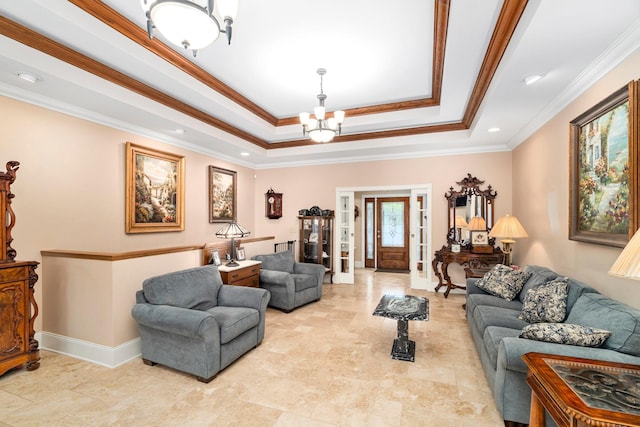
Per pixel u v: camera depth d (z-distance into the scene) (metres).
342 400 2.22
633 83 1.97
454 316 4.13
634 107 1.96
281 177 6.66
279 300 4.34
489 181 5.11
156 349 2.68
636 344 1.66
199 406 2.15
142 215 4.12
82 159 3.43
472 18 2.18
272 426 1.94
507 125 3.98
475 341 3.09
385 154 5.71
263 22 2.48
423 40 2.75
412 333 3.53
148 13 1.43
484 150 5.15
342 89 3.84
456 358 2.89
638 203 1.94
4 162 2.79
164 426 1.94
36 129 3.01
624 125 2.13
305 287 4.62
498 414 2.06
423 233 5.78
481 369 2.68
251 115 4.54
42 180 3.06
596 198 2.47
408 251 8.04
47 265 3.01
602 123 2.38
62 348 2.94
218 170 5.61
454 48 2.57
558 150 3.21
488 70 2.84
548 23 1.91
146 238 4.24
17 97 2.86
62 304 2.94
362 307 4.58
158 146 4.40
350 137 5.27
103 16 2.35
